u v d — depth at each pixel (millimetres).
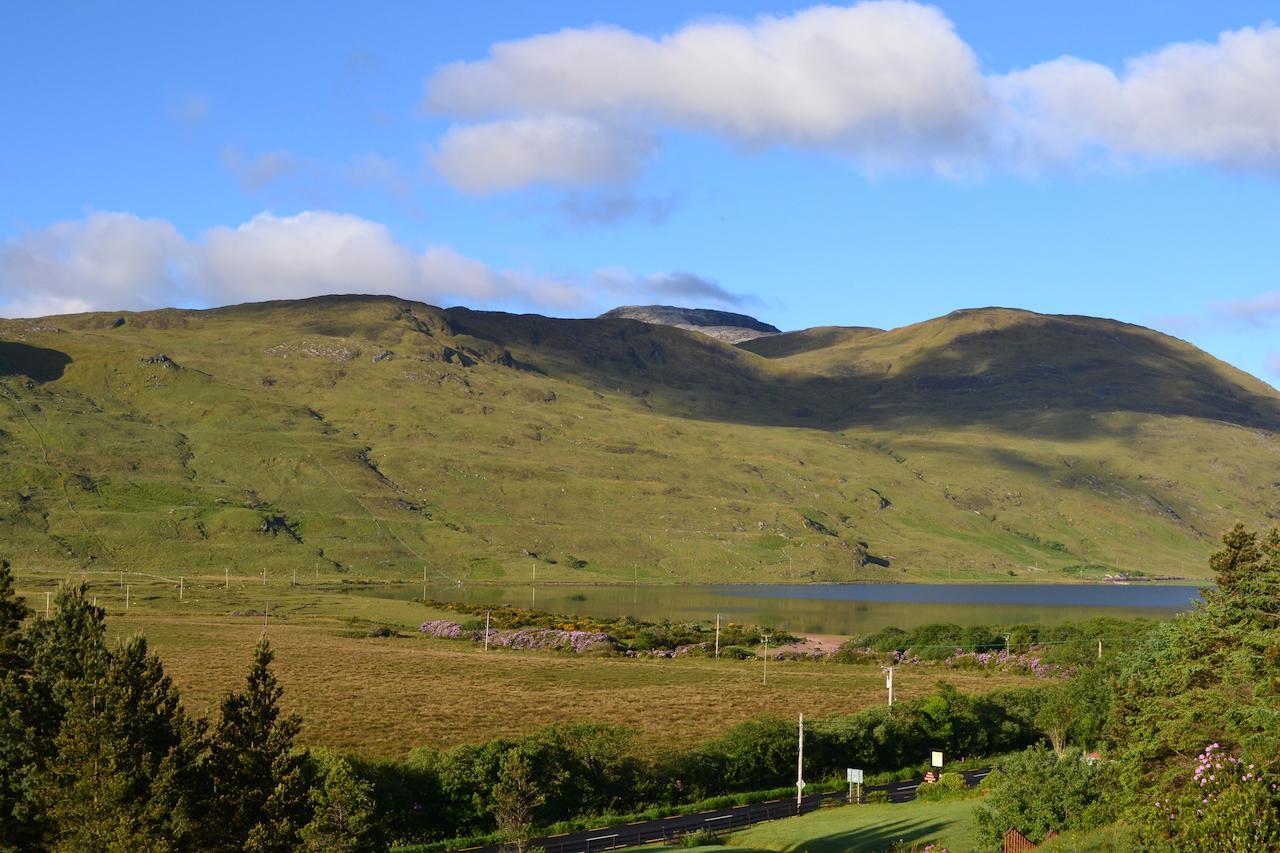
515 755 65375
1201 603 56750
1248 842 32656
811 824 63875
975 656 153875
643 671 144625
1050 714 88125
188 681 118062
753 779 79312
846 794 76562
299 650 156375
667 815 69562
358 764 65062
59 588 47188
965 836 54812
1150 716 45656
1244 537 55594
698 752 79125
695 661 160250
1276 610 46625
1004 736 95125
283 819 43750
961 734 93562
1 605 47188
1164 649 55438
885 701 115188
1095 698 85000
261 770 44281
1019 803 50469
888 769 87188
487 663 150500
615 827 65562
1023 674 142000
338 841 48062
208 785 43469
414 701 111000
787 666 154125
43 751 42969
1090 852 40406
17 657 46844
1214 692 43500
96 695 41656
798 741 81375
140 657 43469
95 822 39562
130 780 40188
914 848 54031
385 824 57625
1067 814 49594
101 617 46750
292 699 109188
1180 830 35812
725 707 110562
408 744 86688
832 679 137500
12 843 42344
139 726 42031
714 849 56188
